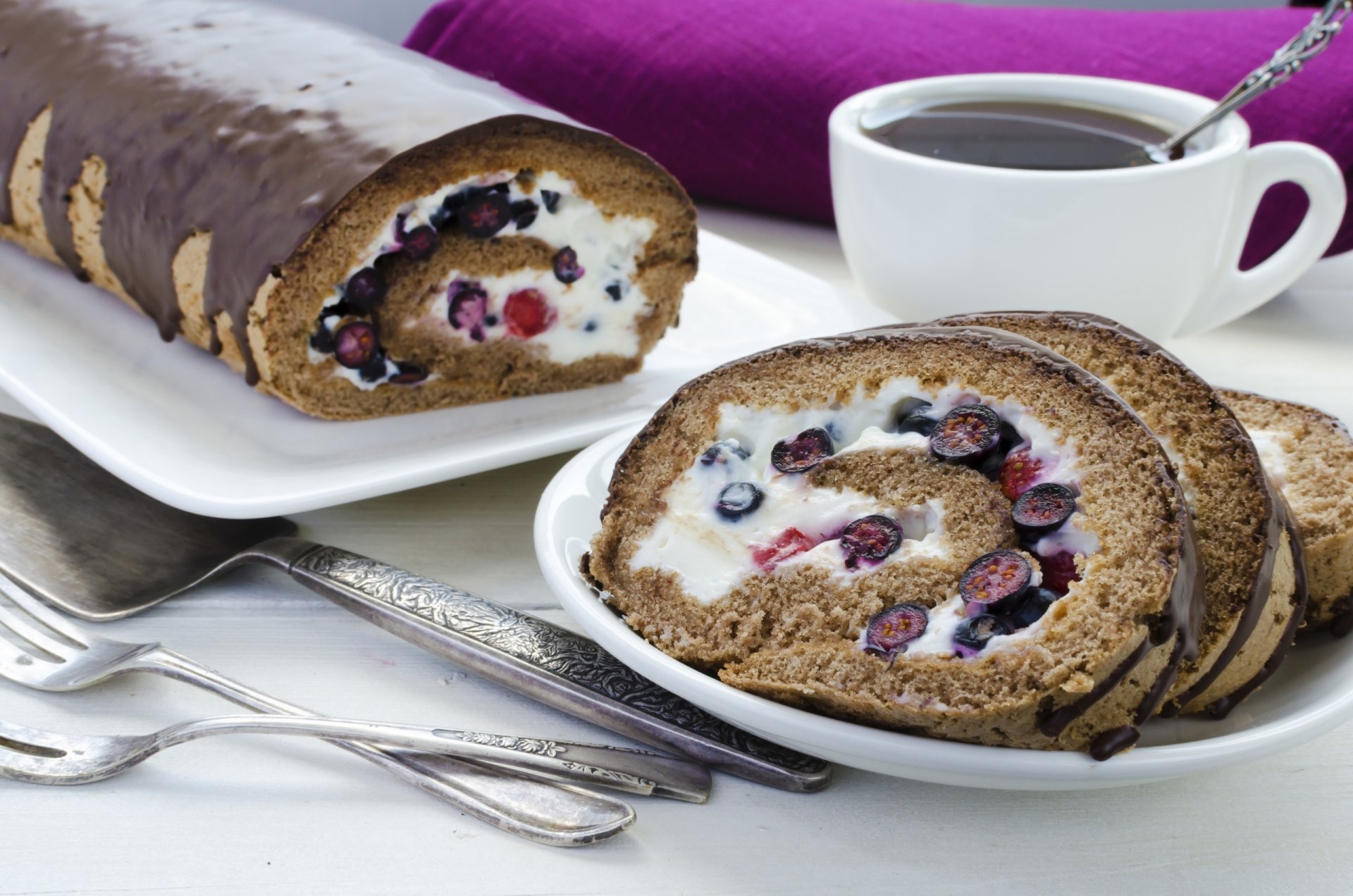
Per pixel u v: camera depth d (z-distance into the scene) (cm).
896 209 59
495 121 56
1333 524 49
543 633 50
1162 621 45
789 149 69
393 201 56
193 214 57
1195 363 62
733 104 70
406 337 57
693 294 64
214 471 53
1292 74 58
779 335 61
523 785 47
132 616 51
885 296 61
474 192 57
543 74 72
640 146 72
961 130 61
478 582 52
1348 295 67
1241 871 46
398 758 47
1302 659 49
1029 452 48
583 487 52
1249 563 47
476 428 57
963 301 59
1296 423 52
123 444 54
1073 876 46
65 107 61
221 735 48
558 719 49
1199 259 59
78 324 61
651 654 47
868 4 75
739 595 49
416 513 55
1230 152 58
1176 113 60
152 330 61
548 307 59
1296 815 47
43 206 62
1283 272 60
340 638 51
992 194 57
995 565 47
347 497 52
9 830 46
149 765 47
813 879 46
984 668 46
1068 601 46
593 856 46
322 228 55
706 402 50
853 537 48
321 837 46
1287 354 63
